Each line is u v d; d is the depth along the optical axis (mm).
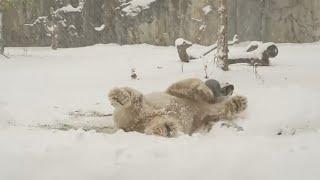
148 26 41375
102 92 15562
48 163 4812
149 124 6633
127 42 41938
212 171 4547
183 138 5742
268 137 5859
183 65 23750
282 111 9625
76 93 15320
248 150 4934
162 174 4543
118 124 6977
